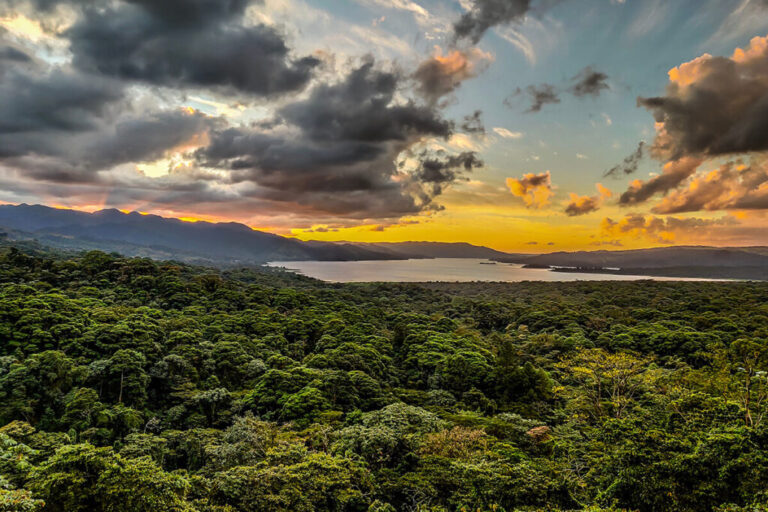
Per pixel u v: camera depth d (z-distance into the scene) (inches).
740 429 613.0
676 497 567.2
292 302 3518.7
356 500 740.7
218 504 652.1
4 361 1397.6
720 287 5585.6
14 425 1027.3
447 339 2377.0
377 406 1514.5
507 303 4758.9
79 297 2662.4
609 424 730.8
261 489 674.2
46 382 1382.9
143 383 1493.6
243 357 1907.0
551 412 1505.9
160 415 1471.5
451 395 1657.2
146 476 564.7
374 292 6151.6
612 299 4778.5
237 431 1064.8
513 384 1680.6
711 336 2233.0
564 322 3191.4
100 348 1659.7
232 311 3021.7
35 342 1594.5
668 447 628.7
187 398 1498.5
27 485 549.3
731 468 556.4
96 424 1274.6
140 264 3713.1
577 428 1154.0
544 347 2529.5
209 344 1999.3
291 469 743.7
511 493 650.2
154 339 1863.9
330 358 1884.8
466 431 967.0
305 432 1119.6
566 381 1781.5
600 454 761.6
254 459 920.3
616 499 599.2
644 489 582.2
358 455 909.2
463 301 5196.9
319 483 717.3
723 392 972.6
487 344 2613.2
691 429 747.4
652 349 2269.9
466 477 707.4
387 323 3356.3
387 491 810.8
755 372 980.6
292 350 2304.4
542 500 650.8
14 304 1819.6
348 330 2554.1
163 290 3181.6
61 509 532.1
